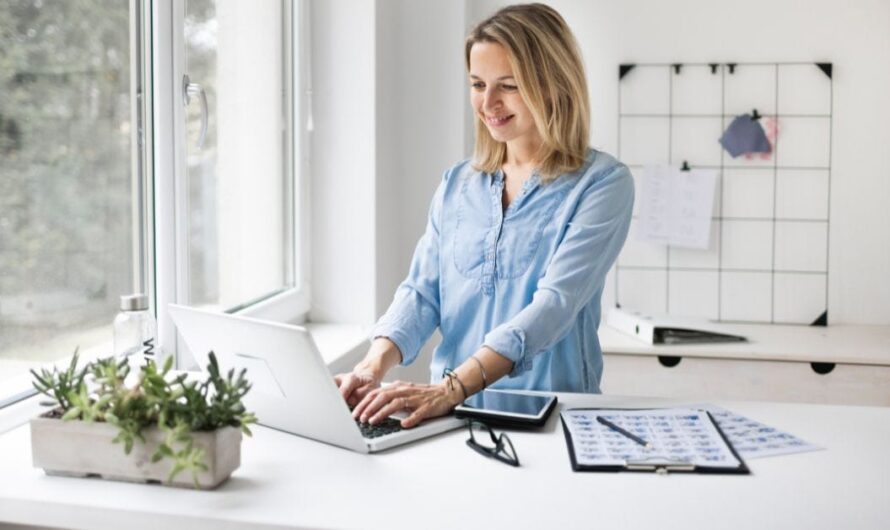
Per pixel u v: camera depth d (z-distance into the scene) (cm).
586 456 134
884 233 307
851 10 302
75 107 173
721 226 314
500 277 183
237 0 237
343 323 285
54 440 125
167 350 201
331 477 127
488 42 178
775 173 309
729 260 314
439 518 112
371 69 273
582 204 178
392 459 135
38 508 118
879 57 302
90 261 180
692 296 317
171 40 200
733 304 315
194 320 145
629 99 313
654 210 314
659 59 311
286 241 274
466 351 189
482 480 126
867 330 301
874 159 305
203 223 224
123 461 123
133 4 191
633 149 314
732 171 311
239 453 127
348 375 168
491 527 109
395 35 298
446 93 302
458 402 156
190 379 171
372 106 275
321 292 285
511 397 167
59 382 129
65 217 172
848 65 304
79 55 174
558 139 180
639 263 318
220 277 234
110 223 186
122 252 191
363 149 277
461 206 191
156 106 197
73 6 171
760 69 307
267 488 122
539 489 122
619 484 124
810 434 147
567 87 180
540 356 184
